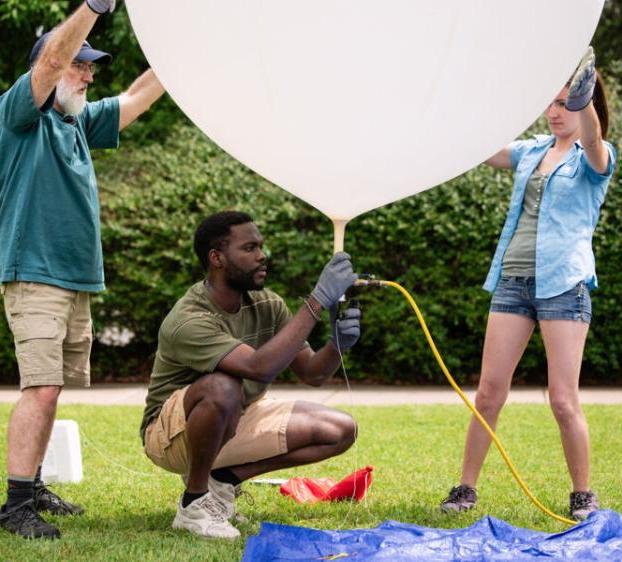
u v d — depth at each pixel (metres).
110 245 7.85
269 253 7.76
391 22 2.61
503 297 3.90
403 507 3.94
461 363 8.01
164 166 8.20
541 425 6.02
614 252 7.61
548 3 2.71
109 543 3.27
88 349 3.87
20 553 3.12
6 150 3.62
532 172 3.94
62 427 4.41
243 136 3.03
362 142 2.88
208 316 3.46
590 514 3.45
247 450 3.61
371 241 7.80
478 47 2.70
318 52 2.68
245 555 2.99
